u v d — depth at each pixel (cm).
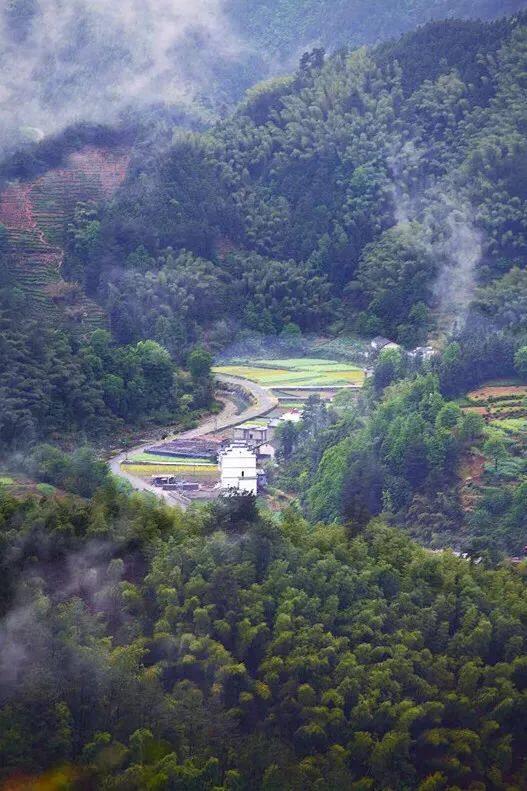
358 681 11438
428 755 11300
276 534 13050
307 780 10700
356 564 12925
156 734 10762
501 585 13050
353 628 12075
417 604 12525
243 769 10656
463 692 11719
